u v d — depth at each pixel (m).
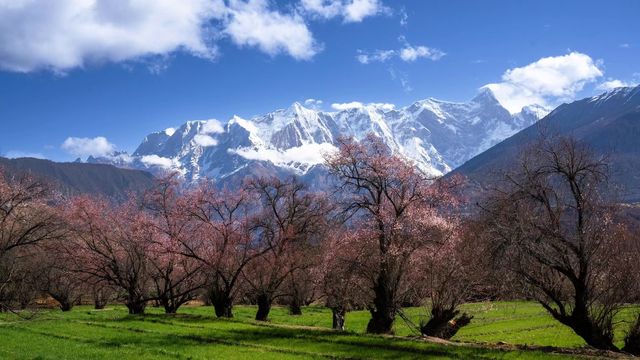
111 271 71.94
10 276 71.00
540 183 38.06
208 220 65.94
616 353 36.09
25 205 65.44
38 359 34.53
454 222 49.75
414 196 51.09
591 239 36.62
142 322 55.34
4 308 76.38
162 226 67.25
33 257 76.62
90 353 36.75
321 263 58.41
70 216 66.00
